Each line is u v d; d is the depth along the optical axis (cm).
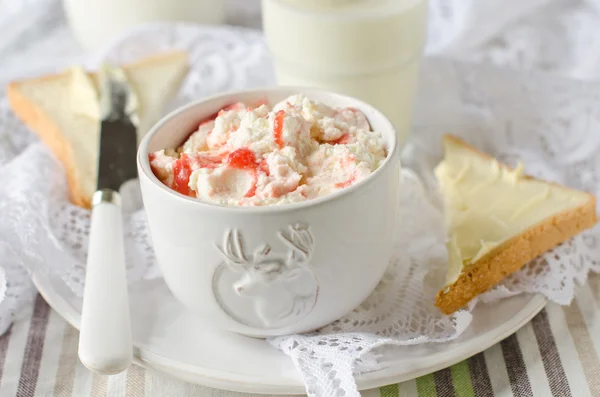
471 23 74
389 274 54
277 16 61
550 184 58
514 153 65
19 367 52
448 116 67
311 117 50
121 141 62
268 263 47
